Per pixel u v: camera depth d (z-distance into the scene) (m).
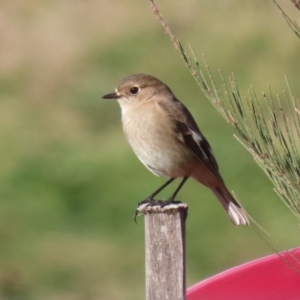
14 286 13.76
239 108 5.80
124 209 15.14
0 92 20.64
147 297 6.51
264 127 5.81
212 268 13.77
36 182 16.36
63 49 21.97
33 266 14.05
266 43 20.77
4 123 19.14
